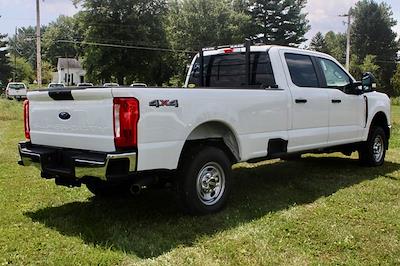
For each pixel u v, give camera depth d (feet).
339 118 23.25
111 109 14.10
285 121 19.81
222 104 16.78
